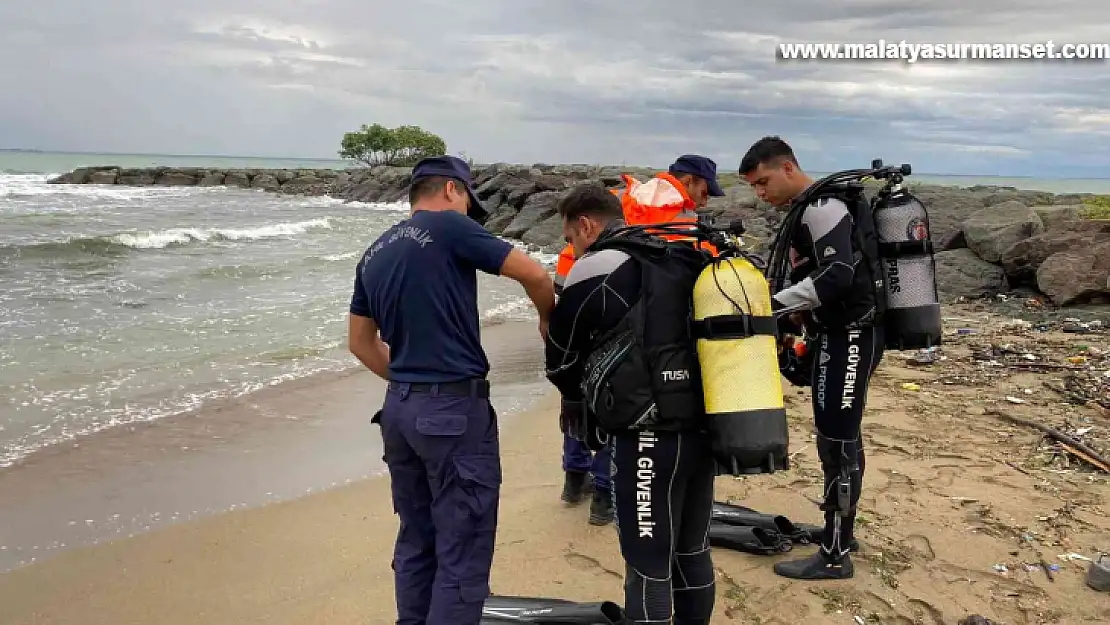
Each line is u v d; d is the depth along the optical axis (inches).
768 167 137.6
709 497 108.9
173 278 509.0
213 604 141.7
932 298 135.0
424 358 109.0
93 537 167.8
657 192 161.2
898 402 245.8
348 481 202.4
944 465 196.7
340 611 138.3
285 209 1360.7
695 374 99.0
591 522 172.6
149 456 215.9
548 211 1000.2
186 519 177.3
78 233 738.8
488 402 113.5
